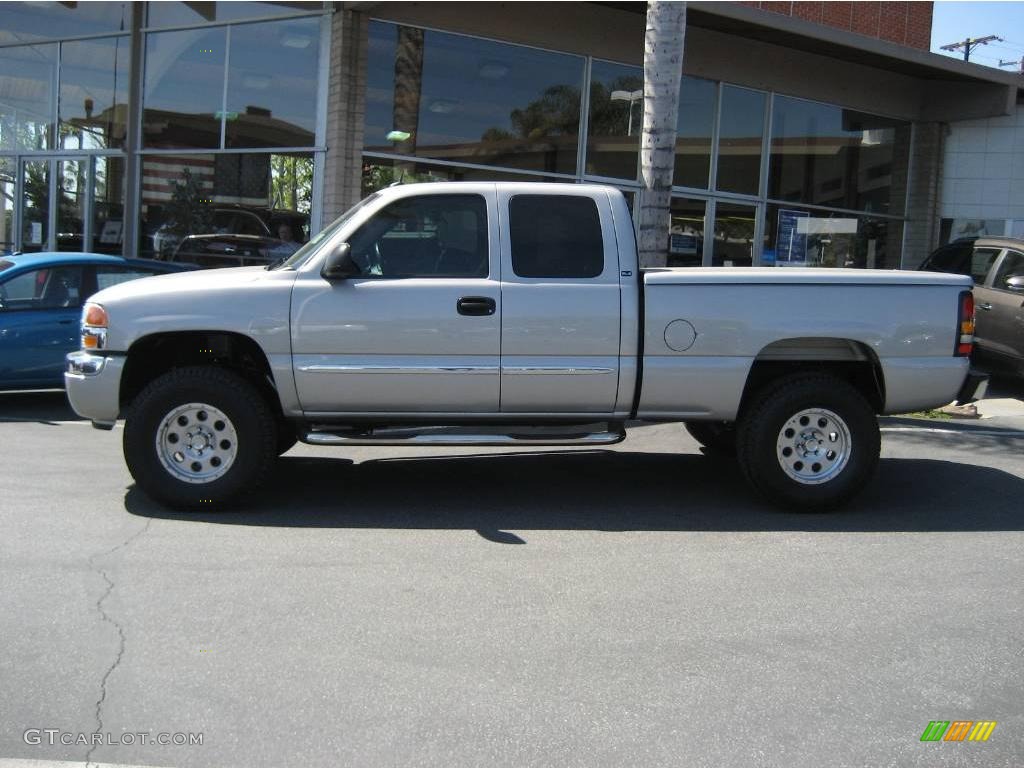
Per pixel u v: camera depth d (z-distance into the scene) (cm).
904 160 1752
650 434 920
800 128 1623
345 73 1262
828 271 645
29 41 1599
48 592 473
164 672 390
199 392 611
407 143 1314
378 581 498
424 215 629
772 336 628
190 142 1455
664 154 944
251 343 630
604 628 441
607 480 739
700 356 627
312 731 346
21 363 938
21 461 753
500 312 615
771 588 498
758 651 419
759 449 636
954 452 853
